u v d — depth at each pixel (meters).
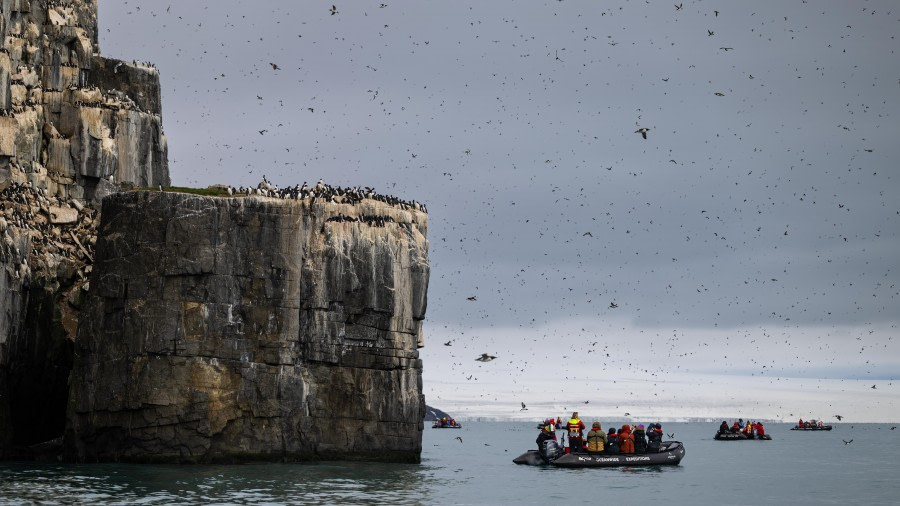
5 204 110.06
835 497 88.06
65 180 120.44
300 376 100.06
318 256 101.94
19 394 108.00
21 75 118.75
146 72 133.75
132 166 126.06
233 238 99.00
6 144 111.06
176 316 96.69
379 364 103.88
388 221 105.69
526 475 98.12
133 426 96.31
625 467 106.06
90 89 124.88
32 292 110.44
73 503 72.19
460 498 80.44
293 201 101.19
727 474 107.81
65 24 125.31
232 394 97.25
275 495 77.75
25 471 90.56
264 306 99.38
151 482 83.44
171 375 96.00
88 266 115.31
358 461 102.00
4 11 116.94
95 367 97.81
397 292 104.94
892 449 170.75
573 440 108.56
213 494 77.44
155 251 97.75
